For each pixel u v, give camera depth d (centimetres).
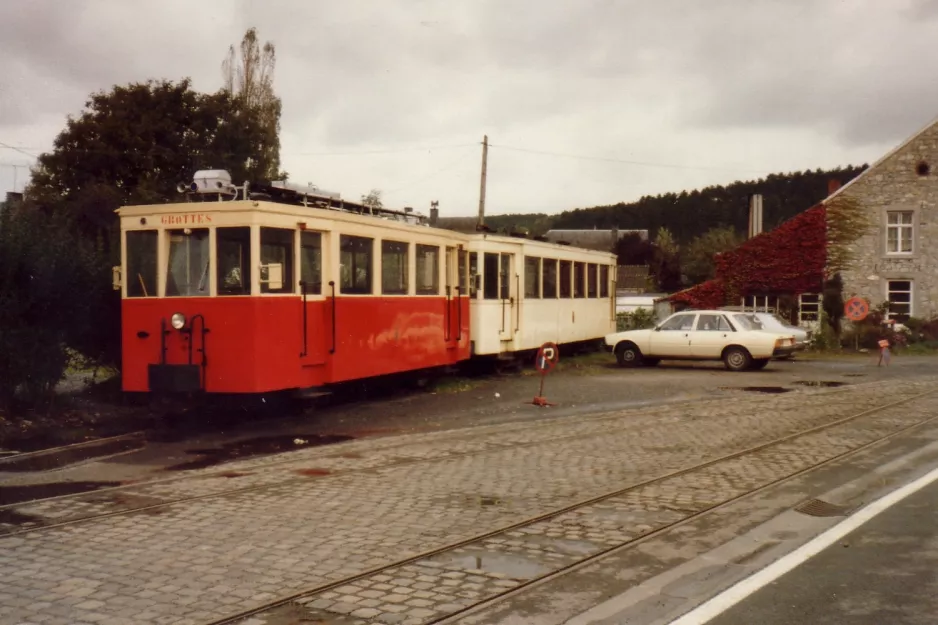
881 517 827
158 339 1410
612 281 3297
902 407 1705
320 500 888
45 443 1238
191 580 626
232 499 891
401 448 1215
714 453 1185
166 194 2538
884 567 667
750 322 2689
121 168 2592
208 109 2739
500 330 2297
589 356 3058
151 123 2639
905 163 3991
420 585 623
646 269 7588
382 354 1694
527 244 2462
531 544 733
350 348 1583
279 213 1403
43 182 2553
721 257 4212
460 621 555
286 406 1591
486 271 2248
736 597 599
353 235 1599
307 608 574
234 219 1370
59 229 1516
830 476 1035
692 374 2450
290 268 1434
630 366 2728
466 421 1502
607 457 1153
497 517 821
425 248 1891
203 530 765
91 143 2559
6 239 1385
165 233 1410
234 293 1367
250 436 1323
